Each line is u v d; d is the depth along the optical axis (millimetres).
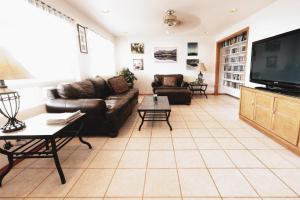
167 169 1791
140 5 3180
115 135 2629
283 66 2416
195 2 3082
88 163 1929
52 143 1525
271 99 2412
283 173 1697
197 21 4309
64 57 3115
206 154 2084
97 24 4508
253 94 2885
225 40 5645
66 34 3137
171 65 6438
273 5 3191
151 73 6520
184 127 3023
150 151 2182
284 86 2420
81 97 2775
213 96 6121
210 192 1456
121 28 4980
